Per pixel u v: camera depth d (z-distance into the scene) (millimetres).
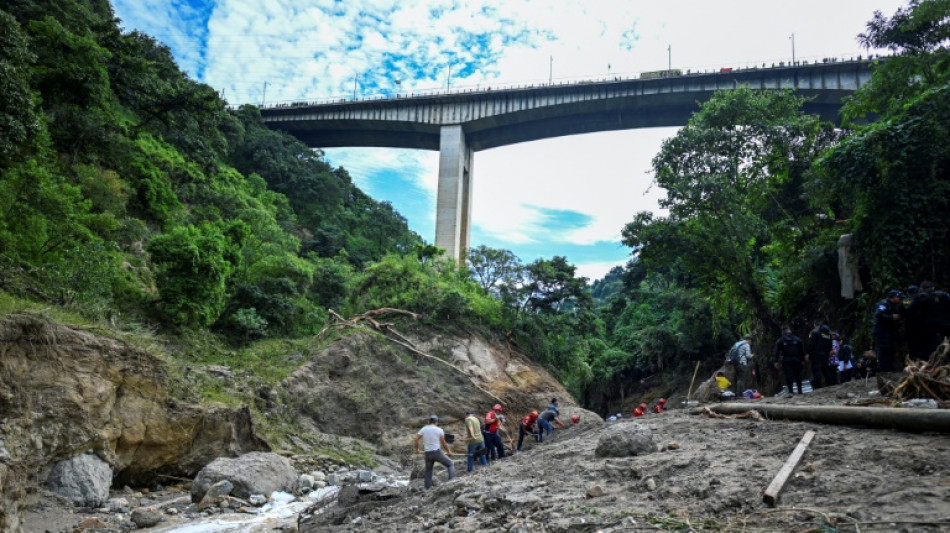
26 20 34719
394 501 11820
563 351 43062
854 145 18359
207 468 16453
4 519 10789
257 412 24984
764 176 26453
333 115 72188
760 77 56906
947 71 19750
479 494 8531
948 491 5004
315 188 65062
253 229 43250
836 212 24547
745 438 8664
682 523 5574
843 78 53281
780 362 14133
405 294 39562
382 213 67312
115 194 30906
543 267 43406
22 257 20688
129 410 16641
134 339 18469
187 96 43156
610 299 70438
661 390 51031
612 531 5727
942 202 17062
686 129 25500
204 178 45594
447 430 31469
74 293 20422
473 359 36844
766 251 27547
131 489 16875
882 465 6133
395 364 33625
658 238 25297
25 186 21859
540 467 9742
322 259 52719
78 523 12672
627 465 8250
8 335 13688
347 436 29484
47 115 30422
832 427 8281
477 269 47031
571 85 62875
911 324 11125
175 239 27297
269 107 74500
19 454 12828
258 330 31953
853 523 4754
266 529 12250
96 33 39062
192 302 27344
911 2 20578
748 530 5098
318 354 31719
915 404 8344
